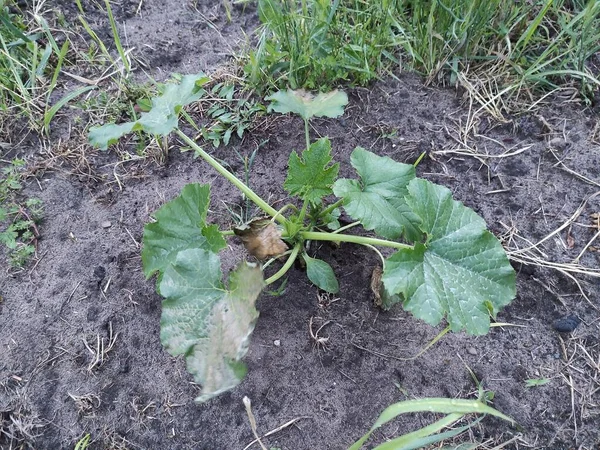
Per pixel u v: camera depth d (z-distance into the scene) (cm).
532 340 48
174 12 76
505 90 62
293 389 45
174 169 59
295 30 63
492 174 59
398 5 69
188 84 50
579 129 62
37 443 43
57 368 46
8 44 67
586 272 51
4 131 62
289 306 49
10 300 50
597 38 63
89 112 64
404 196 42
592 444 43
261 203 48
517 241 54
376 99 65
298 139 61
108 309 49
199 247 44
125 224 55
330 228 51
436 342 48
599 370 46
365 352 47
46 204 56
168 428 44
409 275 39
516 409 44
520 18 66
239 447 43
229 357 37
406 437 33
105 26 73
